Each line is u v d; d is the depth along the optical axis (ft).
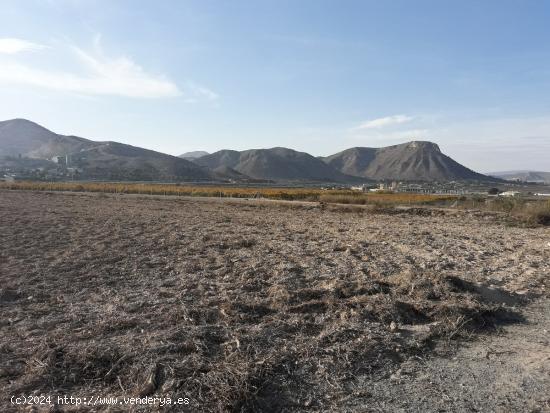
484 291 26.11
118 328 18.85
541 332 21.01
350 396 14.48
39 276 27.94
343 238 50.55
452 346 18.85
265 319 20.29
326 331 18.85
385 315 20.93
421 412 13.71
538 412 13.80
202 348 16.60
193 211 94.53
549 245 47.39
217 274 29.27
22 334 18.24
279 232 56.39
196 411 13.03
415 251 41.19
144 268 30.86
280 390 14.42
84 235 46.60
